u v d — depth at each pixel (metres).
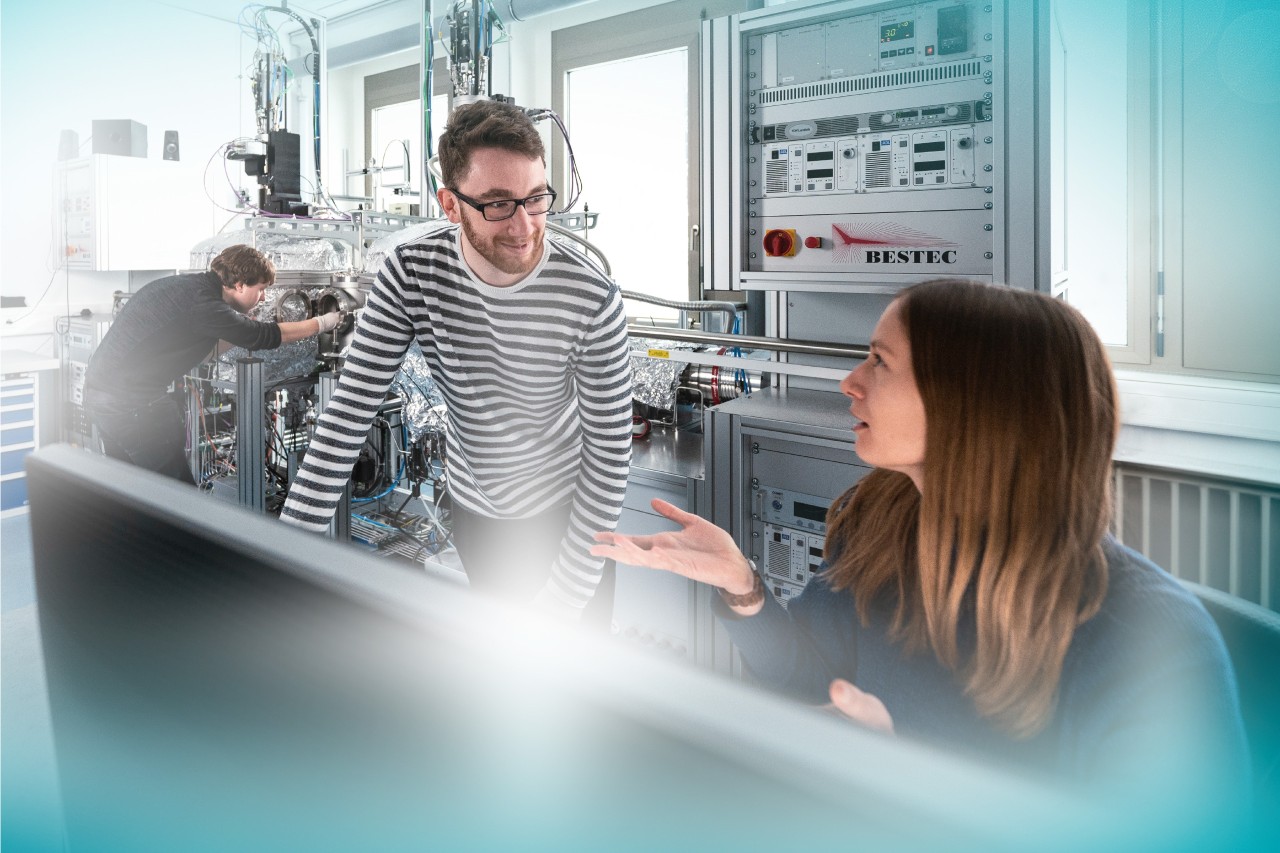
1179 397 2.02
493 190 1.27
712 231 2.12
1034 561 0.71
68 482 0.38
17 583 3.00
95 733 0.38
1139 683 0.65
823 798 0.19
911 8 1.83
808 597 0.99
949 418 0.73
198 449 3.27
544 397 1.52
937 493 0.74
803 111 1.98
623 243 3.92
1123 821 0.18
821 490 1.88
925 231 1.86
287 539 0.30
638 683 0.21
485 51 2.54
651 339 2.44
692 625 2.09
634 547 0.86
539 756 0.23
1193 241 2.12
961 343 0.72
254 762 0.30
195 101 5.05
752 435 1.96
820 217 1.98
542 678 0.23
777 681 0.95
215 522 0.31
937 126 1.82
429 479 2.87
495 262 1.36
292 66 4.78
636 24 3.71
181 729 0.33
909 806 0.18
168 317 2.67
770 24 1.97
